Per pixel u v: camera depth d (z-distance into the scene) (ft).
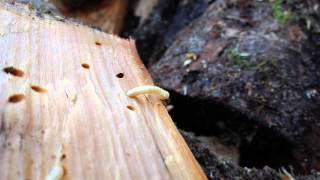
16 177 0.29
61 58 0.43
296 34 0.88
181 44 0.90
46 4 0.60
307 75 0.81
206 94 0.76
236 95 0.75
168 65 0.86
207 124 0.80
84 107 0.38
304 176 0.61
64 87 0.39
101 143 0.34
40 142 0.32
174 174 0.34
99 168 0.32
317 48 0.88
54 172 0.30
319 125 0.74
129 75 0.45
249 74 0.78
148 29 1.14
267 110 0.74
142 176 0.33
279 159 0.75
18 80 0.38
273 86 0.77
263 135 0.74
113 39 0.52
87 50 0.47
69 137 0.34
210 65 0.82
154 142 0.36
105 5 1.24
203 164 0.54
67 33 0.49
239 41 0.85
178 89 0.79
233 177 0.54
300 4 0.94
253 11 0.92
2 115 0.33
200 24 0.94
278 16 0.91
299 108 0.75
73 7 1.21
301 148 0.72
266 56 0.81
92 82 0.41
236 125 0.75
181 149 0.37
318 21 0.93
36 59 0.42
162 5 1.16
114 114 0.38
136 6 1.22
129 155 0.34
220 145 0.75
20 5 0.53
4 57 0.40
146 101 0.41
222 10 0.94
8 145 0.31
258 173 0.57
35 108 0.35
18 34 0.45
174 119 0.82
